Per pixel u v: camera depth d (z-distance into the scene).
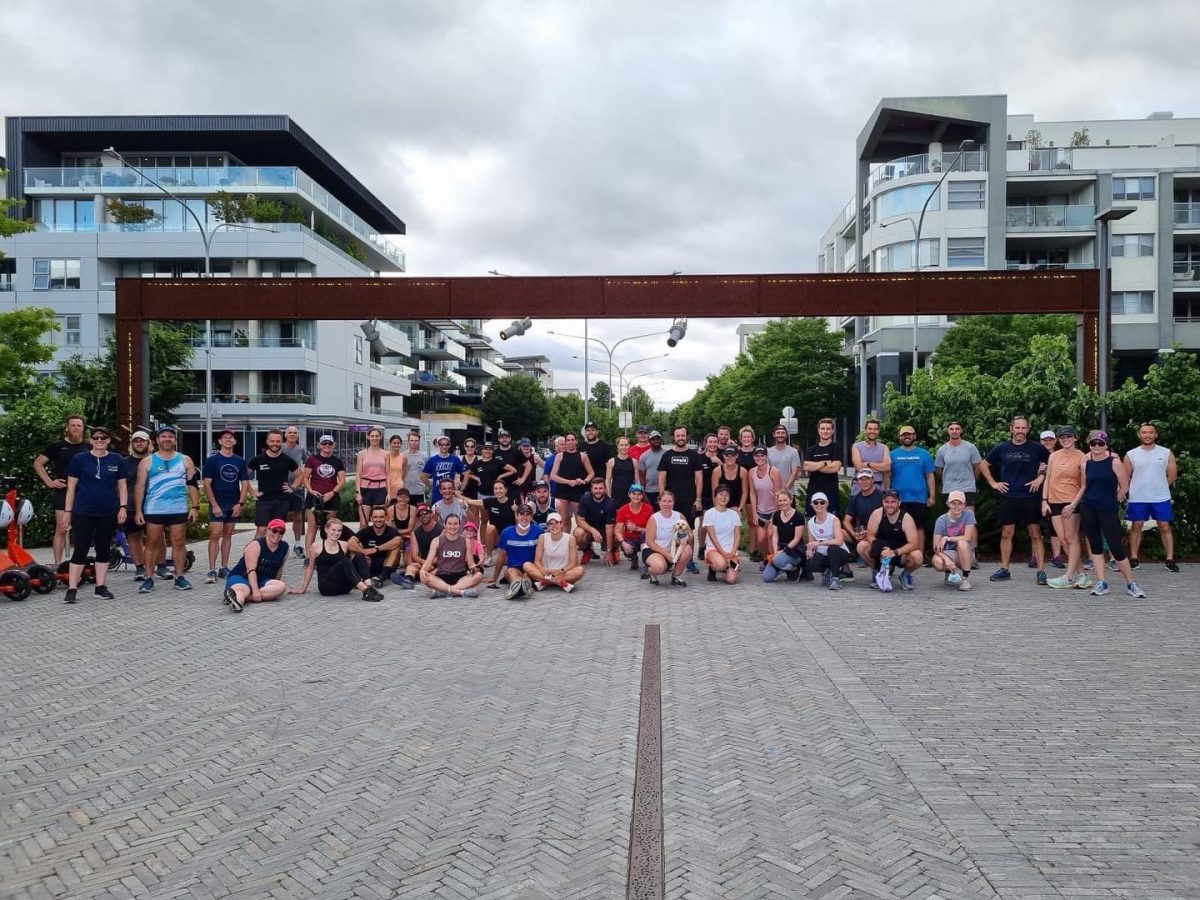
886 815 4.14
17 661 7.26
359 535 11.34
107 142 51.00
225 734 5.37
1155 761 4.82
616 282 15.18
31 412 16.11
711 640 7.93
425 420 74.00
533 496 12.10
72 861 3.76
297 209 50.50
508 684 6.46
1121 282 47.97
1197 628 8.32
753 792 4.42
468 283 15.18
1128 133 55.19
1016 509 11.23
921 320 47.19
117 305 14.99
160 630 8.52
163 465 10.74
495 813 4.19
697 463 12.43
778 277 15.08
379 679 6.63
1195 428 13.20
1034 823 4.04
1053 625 8.50
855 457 12.00
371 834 3.98
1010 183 47.88
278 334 47.66
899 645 7.70
